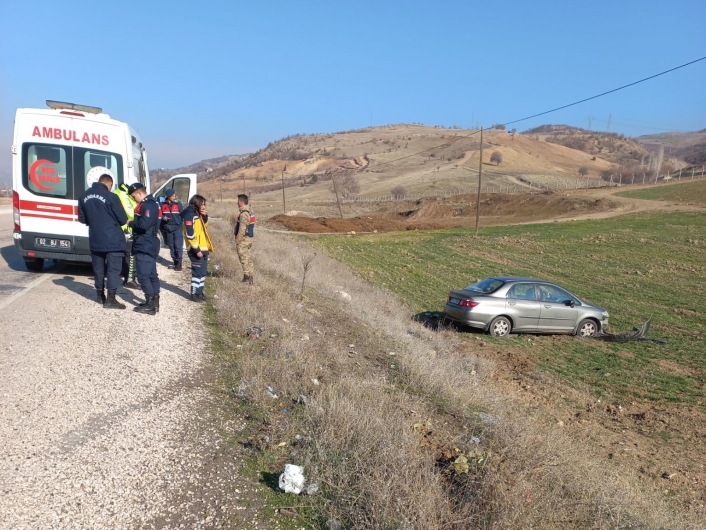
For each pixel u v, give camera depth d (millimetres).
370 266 25125
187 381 5605
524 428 5434
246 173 182250
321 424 4641
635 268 25078
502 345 12391
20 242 9758
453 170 141000
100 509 3371
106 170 9953
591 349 12383
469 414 5980
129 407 4820
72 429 4309
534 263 26812
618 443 7098
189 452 4172
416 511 3445
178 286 10602
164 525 3297
